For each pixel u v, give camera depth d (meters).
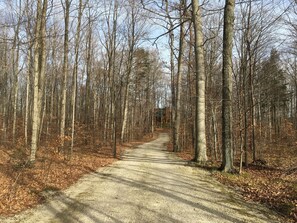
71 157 14.01
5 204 6.50
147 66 37.88
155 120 72.12
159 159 15.98
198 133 13.66
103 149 21.38
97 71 35.97
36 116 11.92
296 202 6.91
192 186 8.62
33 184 8.52
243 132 15.24
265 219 5.83
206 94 19.42
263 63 21.23
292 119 42.22
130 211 6.12
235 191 8.20
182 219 5.64
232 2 11.23
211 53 20.78
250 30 14.55
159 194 7.61
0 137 22.34
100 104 37.47
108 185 8.77
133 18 27.70
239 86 14.55
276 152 23.56
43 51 15.08
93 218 5.68
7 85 33.56
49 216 5.83
